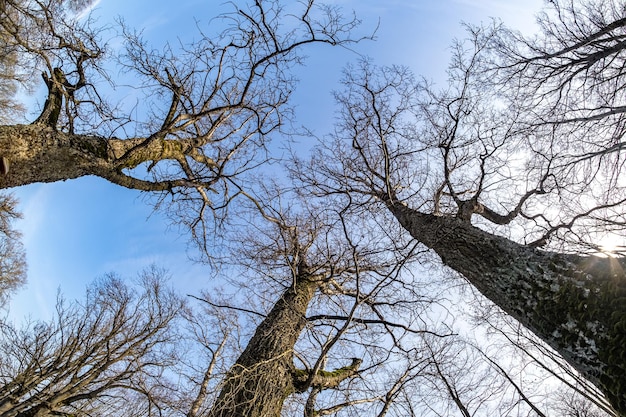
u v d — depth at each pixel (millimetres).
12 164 3551
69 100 4527
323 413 5215
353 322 5785
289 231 6605
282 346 5109
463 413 5426
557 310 2996
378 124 6246
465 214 5391
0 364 8000
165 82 5289
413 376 5652
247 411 4406
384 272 6500
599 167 7148
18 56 7105
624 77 7445
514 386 5840
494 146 6273
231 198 6352
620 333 2502
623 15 7285
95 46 5207
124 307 8211
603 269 2883
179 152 5465
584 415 6453
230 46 5430
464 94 6227
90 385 7250
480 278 3977
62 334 8133
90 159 4199
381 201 6895
